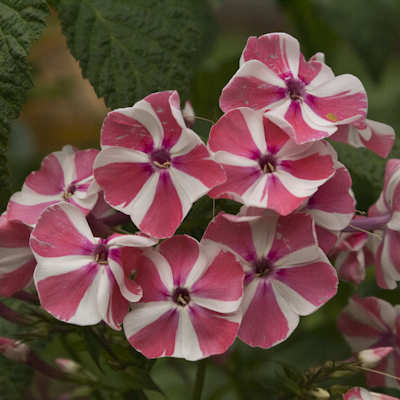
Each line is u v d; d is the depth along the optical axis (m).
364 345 0.48
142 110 0.44
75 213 0.44
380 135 0.46
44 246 0.43
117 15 0.47
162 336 0.43
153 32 0.47
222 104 0.44
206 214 0.46
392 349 0.47
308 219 0.44
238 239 0.44
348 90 0.44
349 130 0.47
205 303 0.43
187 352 0.43
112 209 0.47
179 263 0.44
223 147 0.44
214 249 0.44
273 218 0.44
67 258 0.43
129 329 0.43
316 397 0.47
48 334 0.47
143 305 0.43
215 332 0.43
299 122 0.44
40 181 0.46
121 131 0.44
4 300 0.50
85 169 0.46
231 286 0.43
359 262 0.48
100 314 0.43
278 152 0.44
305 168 0.44
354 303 0.48
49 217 0.44
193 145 0.43
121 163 0.44
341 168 0.44
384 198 0.46
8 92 0.45
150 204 0.44
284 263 0.44
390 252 0.46
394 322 0.48
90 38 0.47
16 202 0.46
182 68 0.47
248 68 0.44
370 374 0.48
